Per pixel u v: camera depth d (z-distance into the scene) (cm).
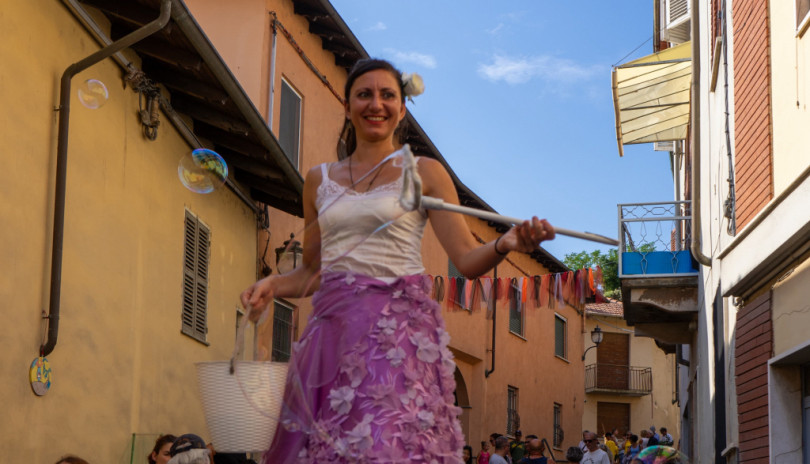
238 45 1343
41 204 700
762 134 861
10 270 652
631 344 3628
